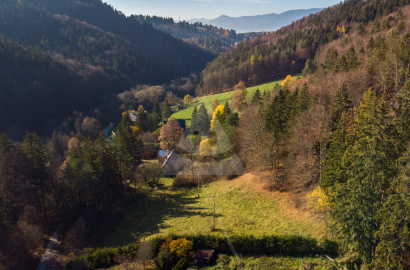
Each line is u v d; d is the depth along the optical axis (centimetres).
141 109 7506
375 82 3644
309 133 3088
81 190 3378
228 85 9606
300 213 2756
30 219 3119
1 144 3419
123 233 2998
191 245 2272
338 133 2427
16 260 2545
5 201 2941
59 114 8912
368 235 1661
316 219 2534
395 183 1545
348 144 2227
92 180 3406
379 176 1599
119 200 3622
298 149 3044
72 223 3167
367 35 8288
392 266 1455
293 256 2109
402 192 1459
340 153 2250
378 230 1598
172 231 2712
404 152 1653
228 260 2169
